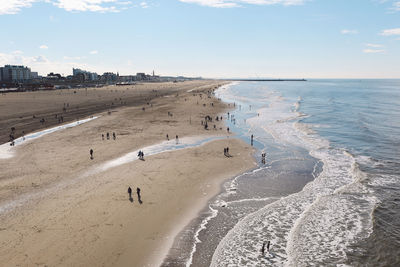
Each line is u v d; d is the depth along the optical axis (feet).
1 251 57.00
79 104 308.40
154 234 65.36
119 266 54.44
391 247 62.54
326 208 79.61
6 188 86.84
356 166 113.09
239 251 61.11
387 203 82.17
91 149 123.75
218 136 164.55
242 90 647.97
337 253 60.85
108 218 70.74
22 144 138.72
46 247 58.70
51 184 90.58
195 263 56.70
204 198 84.74
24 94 447.01
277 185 95.66
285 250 61.87
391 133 171.83
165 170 105.09
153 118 217.15
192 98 377.30
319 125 200.85
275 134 173.06
